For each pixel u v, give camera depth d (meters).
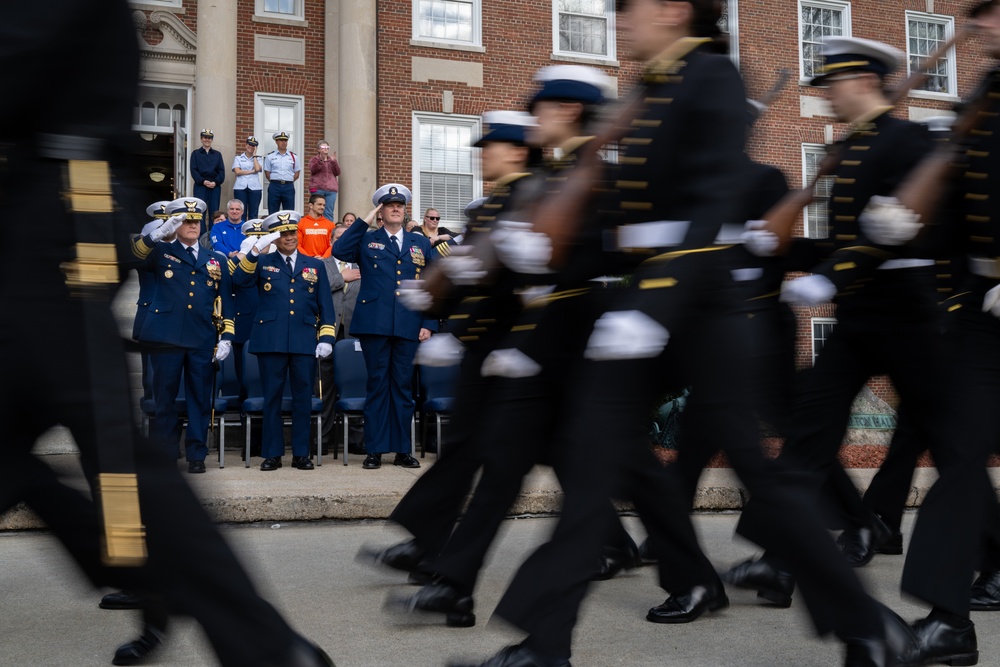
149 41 17.80
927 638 3.28
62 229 2.07
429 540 4.37
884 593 4.61
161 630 3.24
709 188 2.68
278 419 8.52
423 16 19.00
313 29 18.72
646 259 2.77
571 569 2.63
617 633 3.79
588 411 2.71
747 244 4.39
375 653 3.46
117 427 2.06
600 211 3.11
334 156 18.28
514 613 2.62
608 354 2.58
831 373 4.21
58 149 2.08
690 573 3.98
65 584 4.50
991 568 4.30
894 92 4.18
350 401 8.91
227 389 9.80
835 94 4.31
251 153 17.20
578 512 2.66
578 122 3.95
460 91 19.08
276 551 5.37
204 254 8.28
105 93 2.12
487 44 19.31
